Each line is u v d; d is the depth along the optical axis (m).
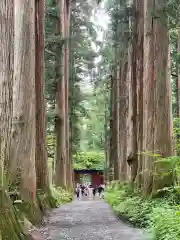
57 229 11.66
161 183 13.27
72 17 33.38
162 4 13.24
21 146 12.40
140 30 18.23
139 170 17.77
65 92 31.64
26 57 13.10
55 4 25.36
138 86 18.39
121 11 19.30
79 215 16.31
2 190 7.18
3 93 9.16
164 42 13.99
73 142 39.94
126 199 16.92
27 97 12.88
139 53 18.33
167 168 12.38
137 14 18.80
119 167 32.34
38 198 15.02
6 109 9.47
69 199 27.03
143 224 11.27
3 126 9.16
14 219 7.68
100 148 55.16
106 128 45.44
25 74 13.01
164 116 13.84
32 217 11.89
